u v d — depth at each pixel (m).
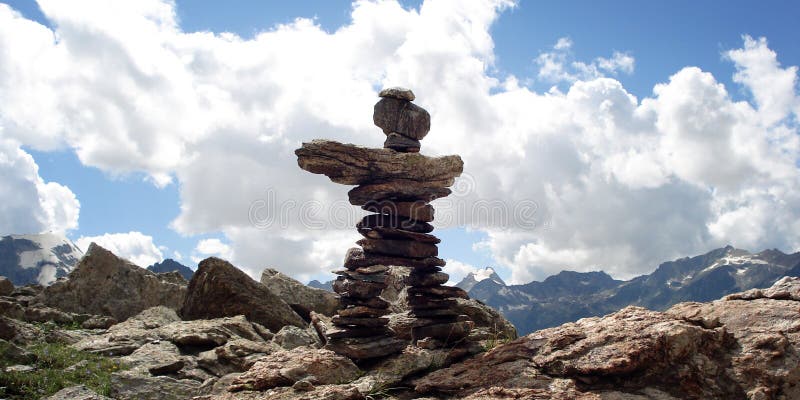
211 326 16.84
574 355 12.70
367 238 15.41
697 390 11.63
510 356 13.66
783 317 13.19
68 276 21.59
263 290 21.34
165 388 13.05
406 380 13.77
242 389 12.50
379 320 14.89
